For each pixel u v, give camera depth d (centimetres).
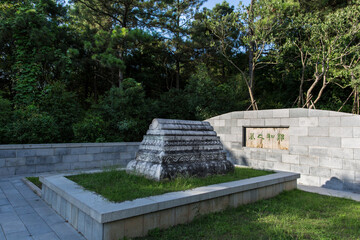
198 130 590
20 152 777
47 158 827
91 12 1611
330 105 1428
